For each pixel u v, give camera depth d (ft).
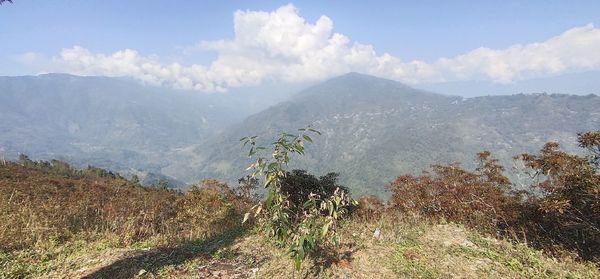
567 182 27.20
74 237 30.76
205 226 33.96
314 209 20.44
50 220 33.73
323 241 22.57
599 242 26.61
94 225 34.60
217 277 20.20
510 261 22.06
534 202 31.07
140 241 30.19
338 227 28.63
